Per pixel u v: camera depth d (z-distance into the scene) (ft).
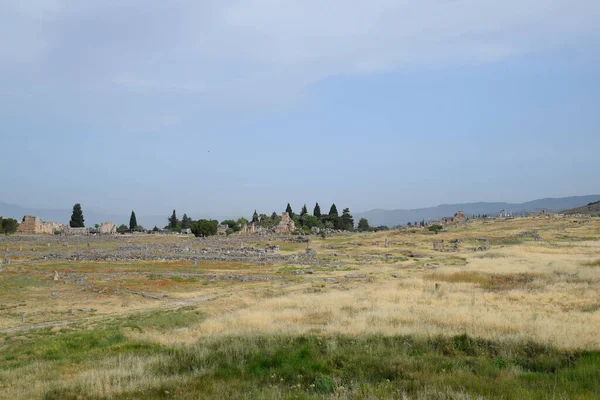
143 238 456.86
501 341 56.65
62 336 88.63
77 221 582.76
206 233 475.31
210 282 185.78
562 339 56.39
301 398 37.60
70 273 203.10
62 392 43.24
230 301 131.64
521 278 153.69
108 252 303.68
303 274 206.18
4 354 78.74
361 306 101.91
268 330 71.61
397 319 79.66
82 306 135.13
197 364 52.47
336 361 50.96
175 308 126.31
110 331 89.40
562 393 37.65
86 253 291.17
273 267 236.22
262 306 111.14
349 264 248.32
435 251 319.27
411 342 59.36
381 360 50.34
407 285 142.72
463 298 109.29
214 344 61.62
